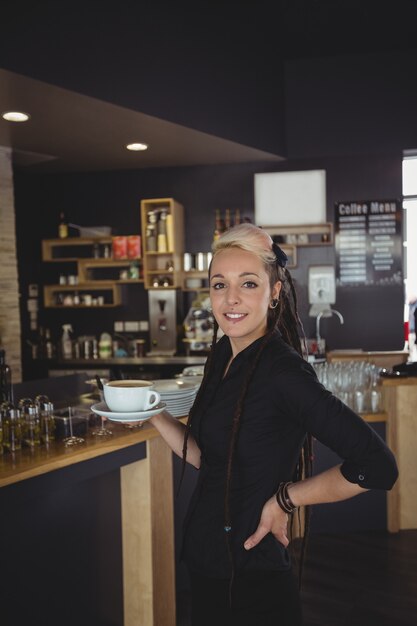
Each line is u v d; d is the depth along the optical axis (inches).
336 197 230.4
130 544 86.3
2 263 204.5
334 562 118.6
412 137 222.8
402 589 107.5
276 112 221.9
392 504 133.2
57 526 78.8
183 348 241.3
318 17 193.9
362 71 225.0
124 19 154.2
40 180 253.0
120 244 235.6
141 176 244.4
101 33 147.9
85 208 249.8
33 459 65.6
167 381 90.8
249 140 204.7
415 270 237.9
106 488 85.9
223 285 49.4
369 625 95.7
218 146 203.9
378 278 228.8
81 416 76.5
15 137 187.3
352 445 41.7
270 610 48.0
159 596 86.7
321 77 227.3
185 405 84.3
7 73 128.6
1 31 125.6
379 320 229.8
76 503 81.5
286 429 47.8
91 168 242.1
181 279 238.2
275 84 221.6
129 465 84.9
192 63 177.6
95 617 84.7
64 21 138.6
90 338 247.4
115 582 87.8
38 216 253.8
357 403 133.7
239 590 48.1
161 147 204.7
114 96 151.9
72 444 71.6
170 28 169.2
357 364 135.6
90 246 251.1
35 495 65.1
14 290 208.1
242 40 200.7
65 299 247.0
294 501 45.1
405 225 234.4
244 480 47.9
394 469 41.8
